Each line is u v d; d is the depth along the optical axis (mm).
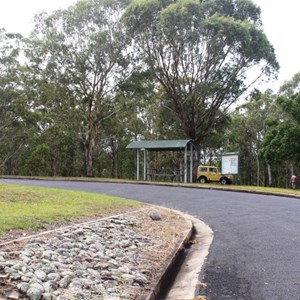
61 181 27375
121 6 35156
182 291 5344
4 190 13977
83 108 38844
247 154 53156
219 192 20562
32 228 7070
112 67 36375
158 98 41531
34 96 38688
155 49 33875
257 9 33844
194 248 8062
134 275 5336
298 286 5160
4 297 3875
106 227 8305
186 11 29828
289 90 44812
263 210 12969
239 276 5742
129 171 52781
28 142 46312
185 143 31938
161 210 12578
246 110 50344
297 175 50688
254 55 32031
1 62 38188
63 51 35344
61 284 4469
